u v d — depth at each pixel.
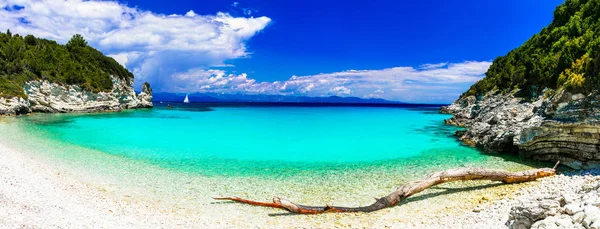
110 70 88.75
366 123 55.75
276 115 79.12
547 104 20.88
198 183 16.78
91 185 15.66
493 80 68.75
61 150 24.11
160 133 37.34
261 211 13.16
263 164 21.55
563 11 51.78
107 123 47.44
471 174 15.62
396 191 13.97
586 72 18.25
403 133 39.88
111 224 10.62
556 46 41.69
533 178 16.22
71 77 71.06
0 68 57.34
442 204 13.54
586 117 17.33
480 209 12.32
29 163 18.78
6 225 8.68
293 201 14.31
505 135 23.66
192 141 31.52
